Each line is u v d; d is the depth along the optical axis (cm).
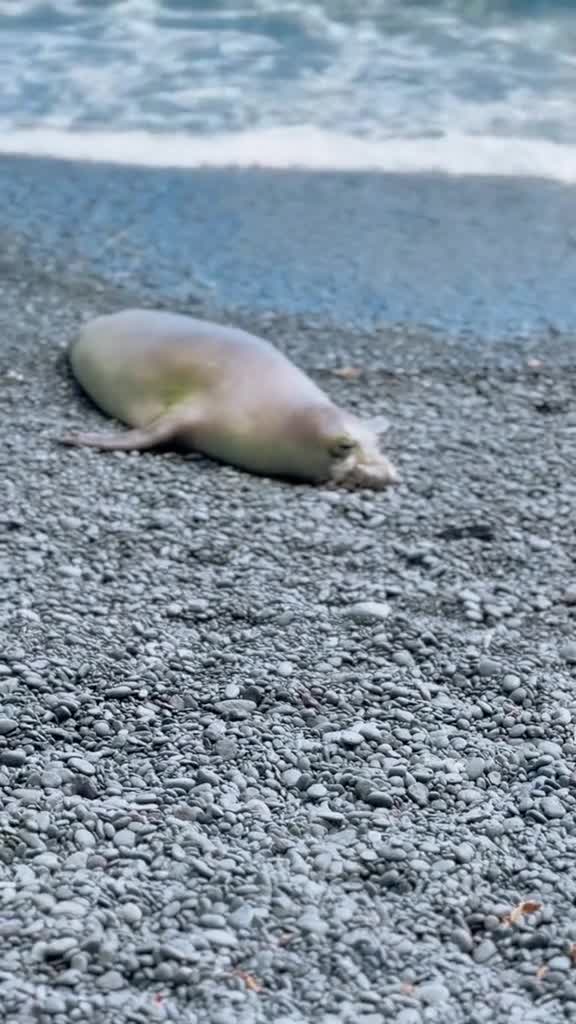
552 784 1597
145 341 2520
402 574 2052
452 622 1934
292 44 4909
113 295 3133
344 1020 1226
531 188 3884
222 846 1447
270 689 1733
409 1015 1236
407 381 2777
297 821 1498
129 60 4697
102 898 1354
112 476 2303
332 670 1789
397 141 4128
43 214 3569
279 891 1382
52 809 1490
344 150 4059
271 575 2022
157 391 2480
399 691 1748
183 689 1725
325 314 3108
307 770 1587
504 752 1650
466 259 3450
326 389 2717
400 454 2458
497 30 5100
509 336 3034
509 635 1911
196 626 1877
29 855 1418
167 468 2358
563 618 1967
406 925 1354
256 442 2352
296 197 3766
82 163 3897
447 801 1557
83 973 1258
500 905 1395
